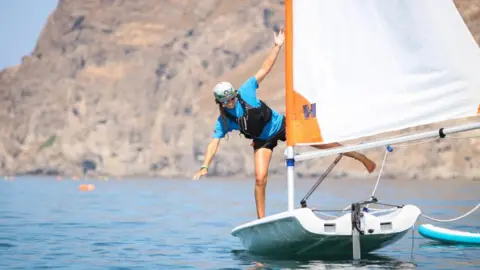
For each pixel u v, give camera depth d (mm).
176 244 49281
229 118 37969
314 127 34031
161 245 48562
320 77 33906
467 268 35156
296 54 34312
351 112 33469
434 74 32500
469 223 62938
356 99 33438
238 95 37750
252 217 81500
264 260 37844
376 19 33125
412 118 32688
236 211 95625
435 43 32375
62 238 53188
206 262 38562
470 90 32156
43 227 63781
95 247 46969
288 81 34812
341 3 33531
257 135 38406
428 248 43969
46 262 38938
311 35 34062
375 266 34656
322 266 34531
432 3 32219
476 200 125875
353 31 33438
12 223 68438
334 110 33656
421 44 32562
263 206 39281
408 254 40750
